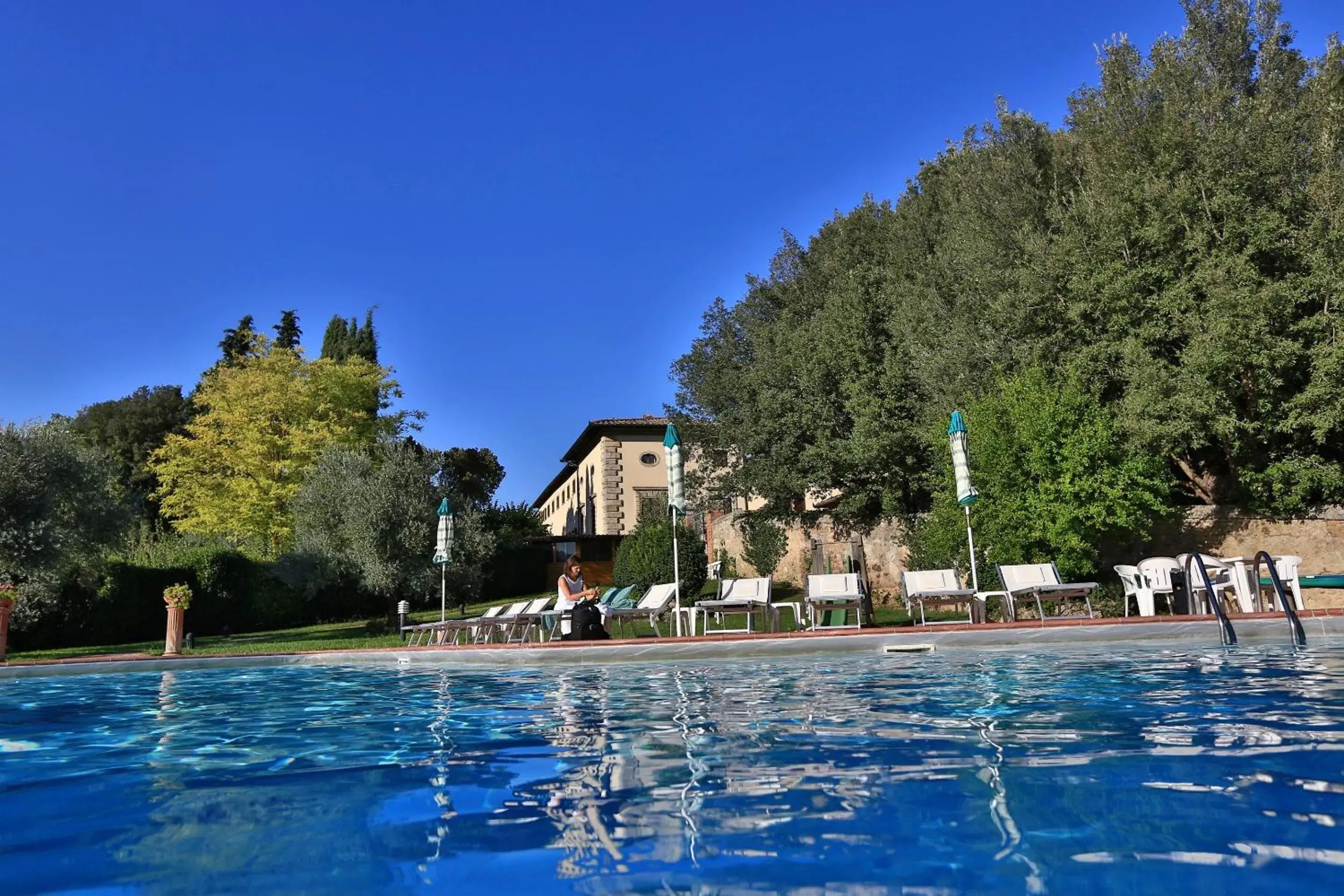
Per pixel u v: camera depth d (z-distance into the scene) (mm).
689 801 3164
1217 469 18922
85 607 23469
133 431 50875
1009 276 19266
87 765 4355
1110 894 2086
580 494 46344
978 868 2312
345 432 34312
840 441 23031
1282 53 19031
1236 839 2500
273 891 2322
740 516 27688
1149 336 17125
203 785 3783
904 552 20750
